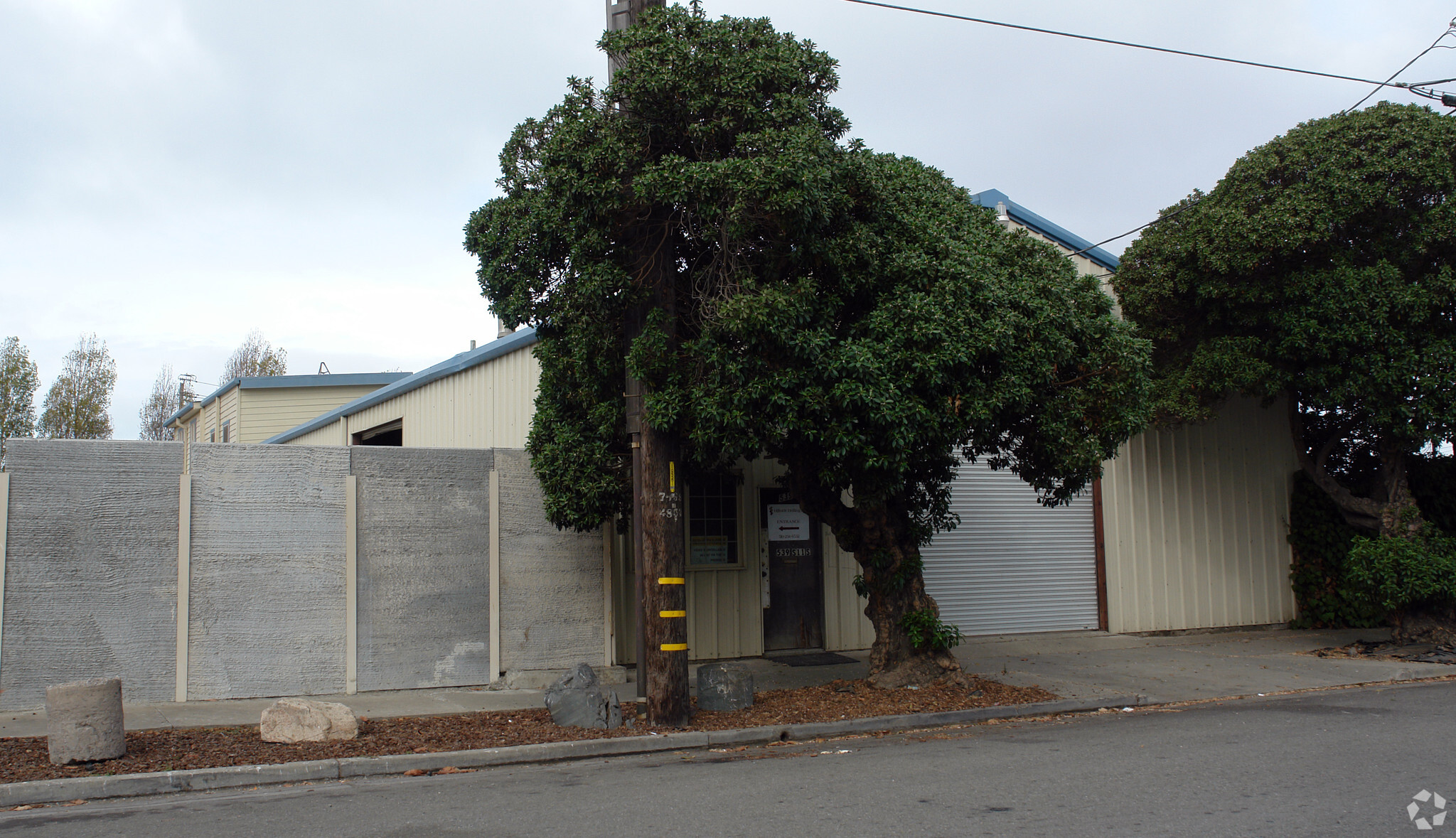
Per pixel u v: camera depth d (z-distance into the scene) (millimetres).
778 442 9930
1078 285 11281
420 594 11312
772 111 9203
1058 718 10359
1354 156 13484
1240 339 14477
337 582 10930
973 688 11016
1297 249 13969
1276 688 11867
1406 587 14148
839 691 11023
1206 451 17703
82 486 9961
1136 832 5641
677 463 9820
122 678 9945
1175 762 7633
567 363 10430
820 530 14328
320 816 6336
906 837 5629
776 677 12219
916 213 10242
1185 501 17375
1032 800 6445
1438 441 13836
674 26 9531
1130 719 10156
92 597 9906
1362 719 9594
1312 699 11039
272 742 8297
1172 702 11219
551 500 10828
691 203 9016
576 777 7617
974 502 15773
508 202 10234
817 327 9211
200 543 10383
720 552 13562
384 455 11289
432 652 11297
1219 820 5871
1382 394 13805
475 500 11695
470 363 15711
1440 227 13328
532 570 11898
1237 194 14539
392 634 11141
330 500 10984
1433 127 13438
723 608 13492
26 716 9242
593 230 9305
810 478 11141
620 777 7578
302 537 10820
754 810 6344
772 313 8703
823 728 9469
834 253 9211
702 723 9539
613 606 12477
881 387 8977
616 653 12461
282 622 10641
